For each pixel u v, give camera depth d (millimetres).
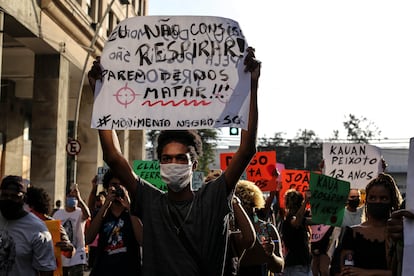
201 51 4359
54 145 24156
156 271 3814
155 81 4352
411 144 4117
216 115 4258
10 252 5527
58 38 24000
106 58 4391
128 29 4414
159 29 4410
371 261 5273
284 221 9812
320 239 8680
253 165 12227
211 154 62656
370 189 5438
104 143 4254
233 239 5035
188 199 3955
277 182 12258
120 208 6500
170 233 3816
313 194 7395
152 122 4297
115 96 4348
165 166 3918
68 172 40562
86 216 10719
